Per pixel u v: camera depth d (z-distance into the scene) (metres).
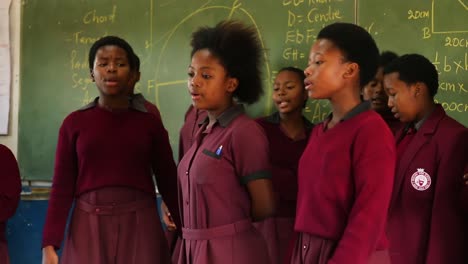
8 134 3.99
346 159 1.81
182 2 3.64
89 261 2.46
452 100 3.07
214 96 2.09
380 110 2.82
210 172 2.04
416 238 2.37
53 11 3.95
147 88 3.73
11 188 3.00
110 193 2.48
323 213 1.83
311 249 1.86
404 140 2.50
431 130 2.40
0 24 4.01
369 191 1.75
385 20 3.19
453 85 3.06
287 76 3.02
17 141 3.98
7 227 4.00
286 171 2.92
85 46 3.88
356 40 1.89
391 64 2.54
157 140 2.61
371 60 1.92
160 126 2.62
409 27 3.14
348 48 1.88
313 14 3.34
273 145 2.97
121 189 2.49
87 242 2.47
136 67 2.67
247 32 2.18
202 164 2.06
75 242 2.49
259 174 2.05
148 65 3.73
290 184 2.89
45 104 3.95
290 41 3.39
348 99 1.89
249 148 2.04
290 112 3.02
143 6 3.74
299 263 1.90
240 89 2.17
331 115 1.97
